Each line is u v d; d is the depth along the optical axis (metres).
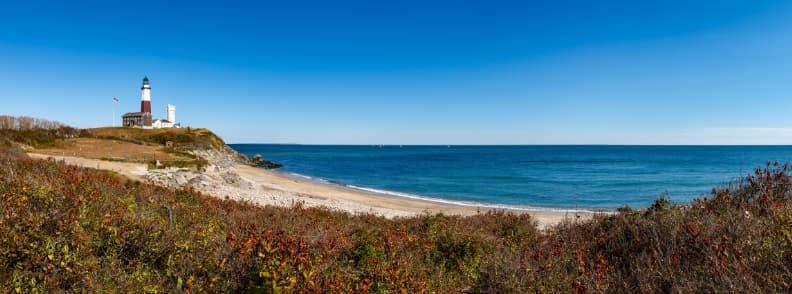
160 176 27.69
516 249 7.46
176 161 42.72
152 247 4.92
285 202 25.17
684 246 5.03
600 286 4.64
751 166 75.88
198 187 26.22
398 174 61.81
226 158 77.25
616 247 6.31
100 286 3.99
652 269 4.66
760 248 4.34
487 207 29.34
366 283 4.84
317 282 4.51
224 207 10.92
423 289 5.12
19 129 54.81
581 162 96.00
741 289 3.66
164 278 4.48
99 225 4.98
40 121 62.47
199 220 7.32
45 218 4.80
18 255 4.04
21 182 6.47
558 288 4.96
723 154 146.62
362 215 14.59
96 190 7.42
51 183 7.22
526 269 5.32
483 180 51.91
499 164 88.38
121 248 4.72
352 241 7.55
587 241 7.16
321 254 5.62
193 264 4.74
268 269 4.34
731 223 5.15
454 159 113.56
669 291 4.24
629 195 37.34
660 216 6.55
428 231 9.59
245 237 5.67
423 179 53.50
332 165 84.81
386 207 26.94
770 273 3.90
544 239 8.77
